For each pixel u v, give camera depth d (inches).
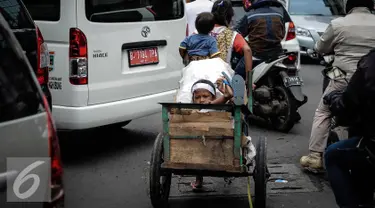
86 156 242.8
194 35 201.8
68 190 203.5
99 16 219.9
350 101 139.0
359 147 144.2
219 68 180.1
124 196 199.2
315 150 216.1
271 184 208.5
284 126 280.4
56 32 216.4
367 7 208.2
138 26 236.2
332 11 525.7
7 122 94.4
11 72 99.0
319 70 477.1
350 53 204.5
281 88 278.1
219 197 195.9
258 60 286.8
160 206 177.8
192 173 169.9
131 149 253.1
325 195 199.0
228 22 218.5
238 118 160.9
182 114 165.3
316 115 216.5
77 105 216.8
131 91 235.1
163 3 250.7
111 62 225.8
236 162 163.8
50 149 100.3
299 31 502.0
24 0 220.7
